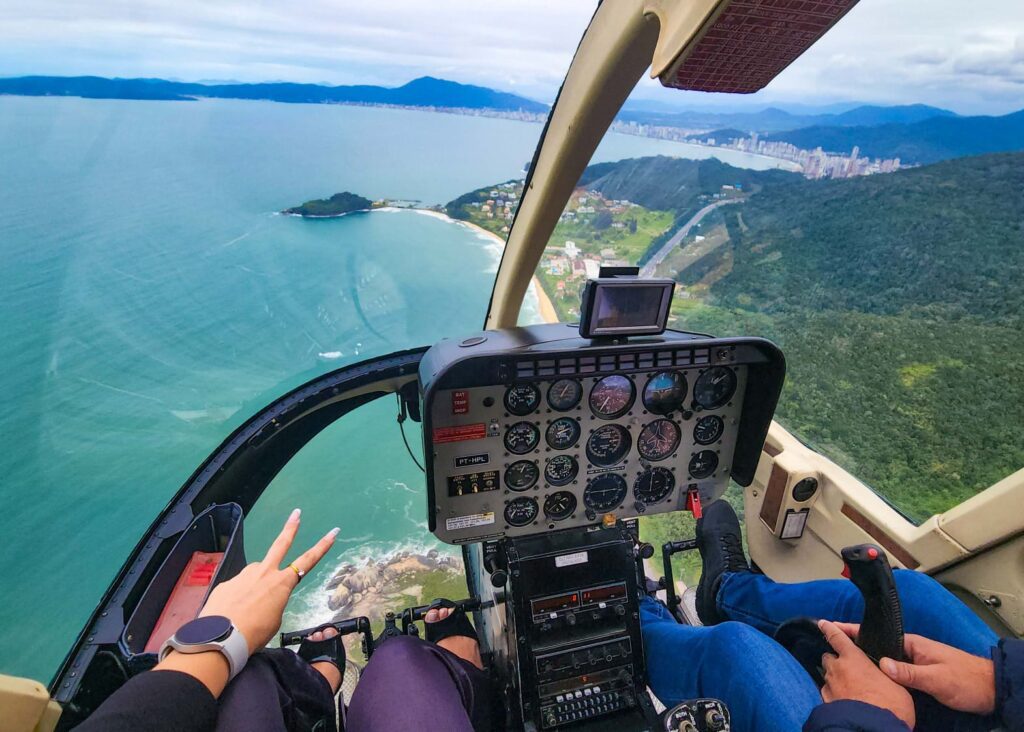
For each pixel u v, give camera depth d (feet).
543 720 2.35
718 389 2.85
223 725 0.89
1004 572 2.16
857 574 1.32
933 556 2.40
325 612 3.61
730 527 2.86
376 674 1.48
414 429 4.82
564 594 2.54
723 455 3.03
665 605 3.04
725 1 0.91
